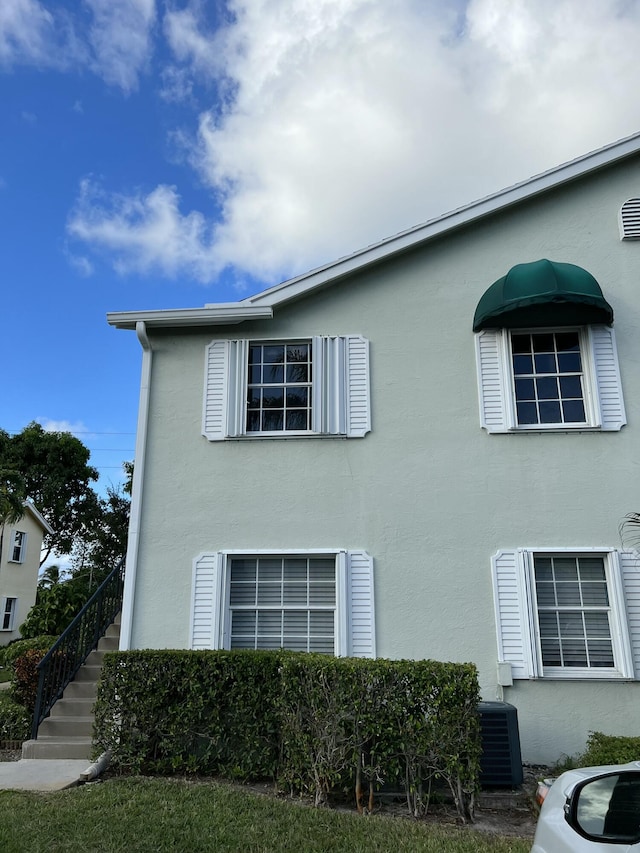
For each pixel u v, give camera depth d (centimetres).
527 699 838
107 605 1119
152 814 587
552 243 1012
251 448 967
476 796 655
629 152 1014
